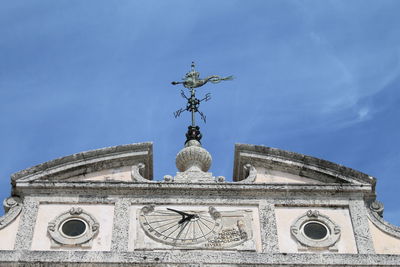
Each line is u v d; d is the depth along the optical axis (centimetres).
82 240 1844
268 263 1797
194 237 1850
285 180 1988
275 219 1895
